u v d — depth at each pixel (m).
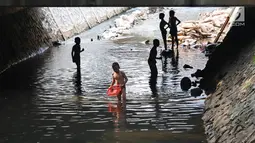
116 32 43.19
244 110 13.54
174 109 18.16
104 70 26.34
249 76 15.80
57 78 24.36
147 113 17.72
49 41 36.31
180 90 21.31
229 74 19.02
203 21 40.94
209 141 14.16
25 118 17.28
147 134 15.28
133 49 34.19
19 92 21.38
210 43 34.09
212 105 17.25
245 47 20.52
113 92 19.89
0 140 14.91
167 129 15.77
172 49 32.03
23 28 31.78
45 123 16.66
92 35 42.62
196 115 17.30
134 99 19.83
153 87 22.00
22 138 15.11
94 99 19.97
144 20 50.56
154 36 41.06
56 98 20.19
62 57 31.16
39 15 36.72
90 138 15.01
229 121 13.95
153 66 24.31
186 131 15.49
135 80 23.55
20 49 29.83
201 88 21.36
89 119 17.08
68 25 42.09
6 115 17.69
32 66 27.84
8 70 26.50
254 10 23.17
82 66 27.64
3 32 27.89
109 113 17.83
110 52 32.94
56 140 14.88
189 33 38.44
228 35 24.78
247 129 12.33
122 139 14.84
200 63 28.09
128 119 17.00
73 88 22.08
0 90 21.78
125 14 55.38
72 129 15.97
